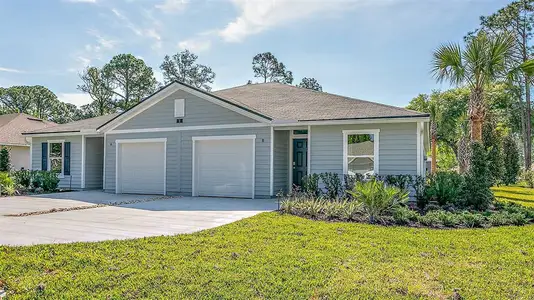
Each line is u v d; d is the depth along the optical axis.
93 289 3.93
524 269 4.64
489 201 10.12
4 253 5.21
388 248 5.57
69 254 5.17
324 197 11.27
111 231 6.91
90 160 17.77
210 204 11.23
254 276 4.27
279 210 9.58
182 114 14.27
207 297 3.71
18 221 8.10
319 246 5.64
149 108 14.90
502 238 6.36
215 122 13.70
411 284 4.07
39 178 16.14
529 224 8.02
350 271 4.47
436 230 7.10
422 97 33.50
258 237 6.26
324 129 12.45
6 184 14.71
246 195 13.23
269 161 12.91
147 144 15.00
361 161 12.05
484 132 22.11
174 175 14.35
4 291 3.95
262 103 15.07
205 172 13.94
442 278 4.27
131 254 5.18
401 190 9.76
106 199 12.84
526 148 32.56
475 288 3.98
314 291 3.86
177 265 4.68
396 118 11.20
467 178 10.27
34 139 18.73
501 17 31.05
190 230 7.00
